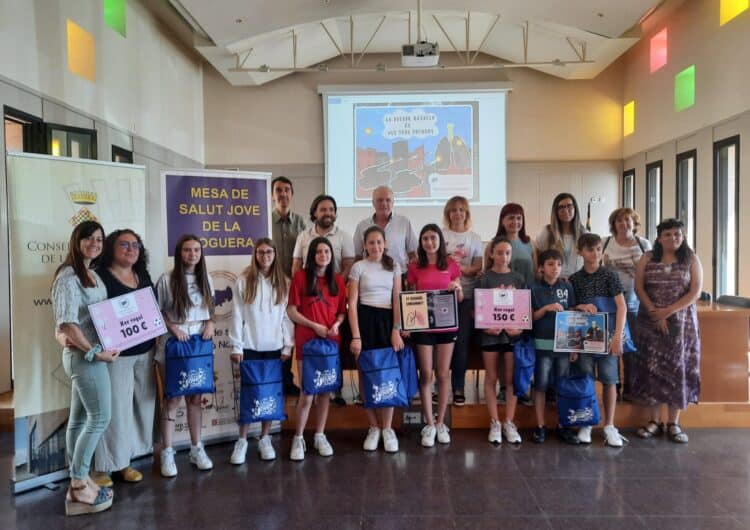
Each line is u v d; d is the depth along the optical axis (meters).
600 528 2.21
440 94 9.47
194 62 9.14
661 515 2.31
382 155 9.52
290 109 9.62
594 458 2.96
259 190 3.42
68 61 5.29
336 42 9.05
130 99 6.70
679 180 7.55
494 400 3.26
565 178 9.55
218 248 3.30
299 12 6.68
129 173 3.01
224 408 3.30
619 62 9.41
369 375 3.02
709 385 3.53
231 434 3.32
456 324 3.11
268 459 3.00
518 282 3.25
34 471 2.69
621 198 9.52
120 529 2.26
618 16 6.81
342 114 9.50
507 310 3.17
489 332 3.21
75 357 2.41
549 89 9.52
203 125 9.58
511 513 2.34
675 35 7.59
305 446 3.21
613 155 9.51
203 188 3.26
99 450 2.58
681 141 7.45
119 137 6.39
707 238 6.76
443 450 3.11
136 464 2.97
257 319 2.95
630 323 3.42
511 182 9.59
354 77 9.63
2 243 4.10
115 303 2.50
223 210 3.31
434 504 2.43
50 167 2.72
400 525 2.25
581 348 3.10
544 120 9.55
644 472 2.77
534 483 2.64
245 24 6.80
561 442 3.23
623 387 3.62
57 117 5.07
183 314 2.81
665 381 3.21
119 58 6.39
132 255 2.60
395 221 3.56
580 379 3.19
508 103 9.56
